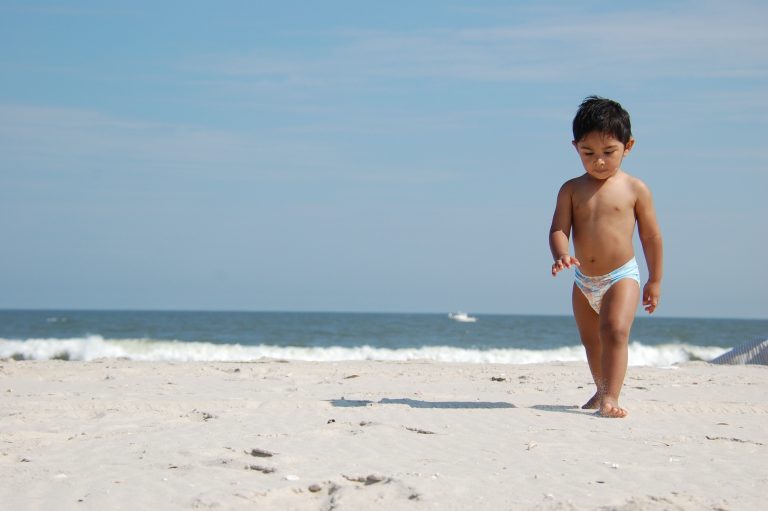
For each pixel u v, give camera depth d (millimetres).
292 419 6590
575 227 7137
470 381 10312
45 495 4191
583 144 6996
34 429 6191
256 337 36812
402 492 4137
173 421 6605
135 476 4555
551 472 4594
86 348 23641
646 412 7141
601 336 6941
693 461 4926
